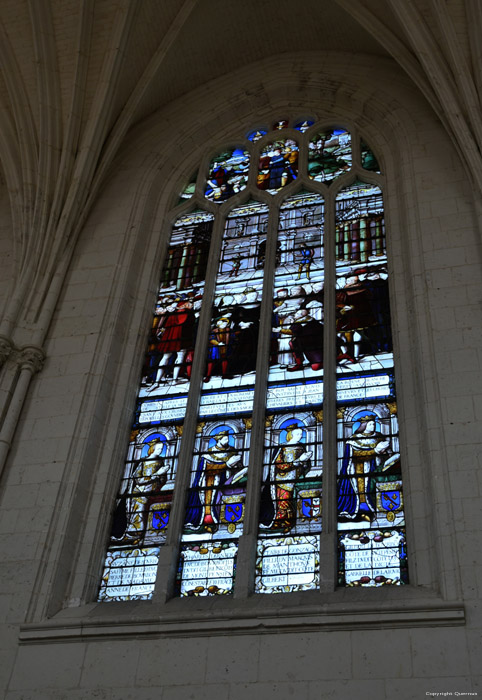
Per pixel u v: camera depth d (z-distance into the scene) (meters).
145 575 11.66
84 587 11.48
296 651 9.92
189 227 16.28
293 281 14.64
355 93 17.11
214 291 14.90
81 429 12.74
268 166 17.00
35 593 11.12
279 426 12.72
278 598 10.77
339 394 12.86
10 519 11.84
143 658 10.27
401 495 11.53
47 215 15.42
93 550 11.82
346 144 16.80
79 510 12.11
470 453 11.02
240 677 9.85
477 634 9.56
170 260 15.77
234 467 12.42
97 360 13.59
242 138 17.62
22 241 15.22
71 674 10.29
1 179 17.45
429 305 12.75
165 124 17.67
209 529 11.88
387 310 13.72
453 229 13.70
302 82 17.72
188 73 18.00
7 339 13.52
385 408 12.50
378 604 10.01
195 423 13.05
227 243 15.73
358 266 14.52
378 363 13.05
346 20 17.23
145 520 12.20
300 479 12.03
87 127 16.16
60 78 16.33
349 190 15.93
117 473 12.71
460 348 12.11
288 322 14.04
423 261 13.39
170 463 12.76
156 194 16.66
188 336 14.40
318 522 11.54
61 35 16.36
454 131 14.62
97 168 16.30
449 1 14.97
